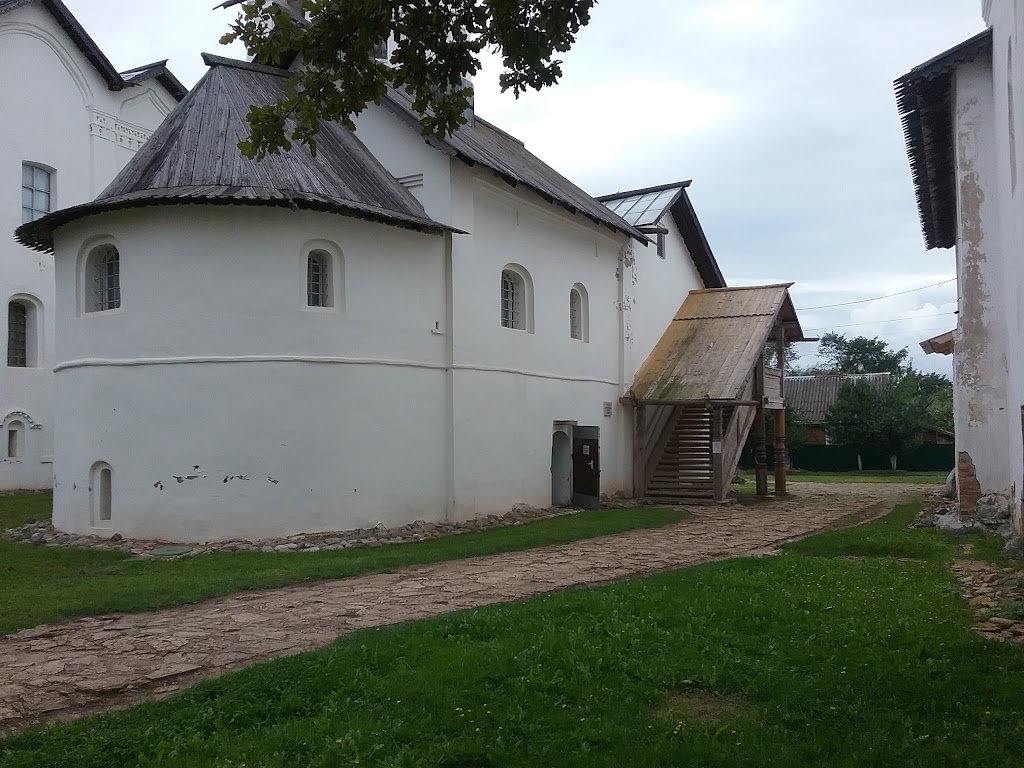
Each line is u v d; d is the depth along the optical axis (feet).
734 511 63.36
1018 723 16.76
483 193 56.39
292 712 18.13
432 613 27.71
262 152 25.99
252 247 44.60
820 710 17.69
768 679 19.53
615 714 17.54
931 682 19.13
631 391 73.00
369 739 16.31
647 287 78.07
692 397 69.72
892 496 78.59
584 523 52.54
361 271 47.96
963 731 16.53
